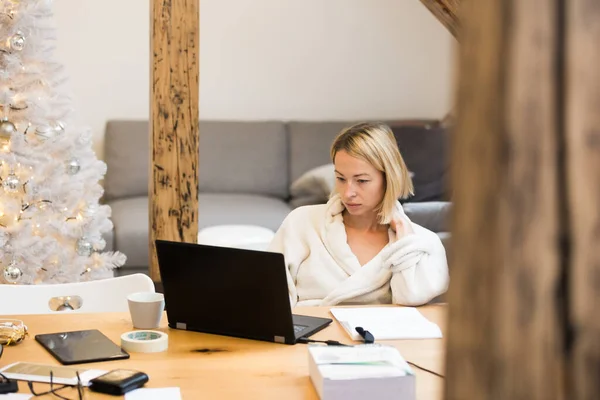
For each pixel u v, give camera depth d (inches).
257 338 64.1
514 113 13.7
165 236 113.7
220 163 200.7
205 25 208.4
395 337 64.7
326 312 73.3
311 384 53.5
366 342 62.3
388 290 79.6
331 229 82.5
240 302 63.9
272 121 207.3
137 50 203.8
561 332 13.5
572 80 13.4
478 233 14.3
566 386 13.6
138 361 58.3
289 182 204.5
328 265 81.5
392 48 218.4
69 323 68.9
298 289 82.5
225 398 50.8
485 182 14.2
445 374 15.3
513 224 13.8
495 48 14.0
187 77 112.0
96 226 120.2
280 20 212.1
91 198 120.0
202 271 64.6
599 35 13.3
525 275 13.7
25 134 113.4
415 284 76.2
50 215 116.5
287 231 84.4
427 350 62.0
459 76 14.8
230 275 63.4
